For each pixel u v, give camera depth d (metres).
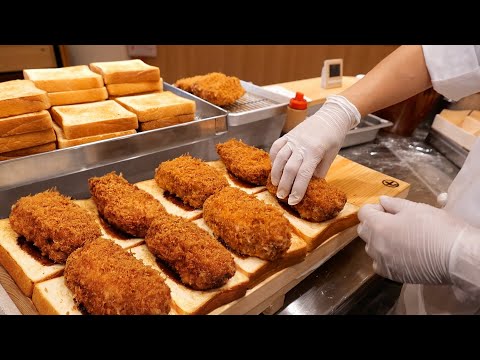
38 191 1.45
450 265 1.09
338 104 1.60
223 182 1.54
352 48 4.39
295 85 2.88
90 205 1.48
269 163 1.69
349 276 1.41
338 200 1.43
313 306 1.28
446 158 2.30
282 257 1.25
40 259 1.20
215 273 1.08
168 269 1.21
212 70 4.90
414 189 1.98
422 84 1.56
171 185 1.53
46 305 1.06
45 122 1.46
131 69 2.01
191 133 1.76
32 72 1.94
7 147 1.42
